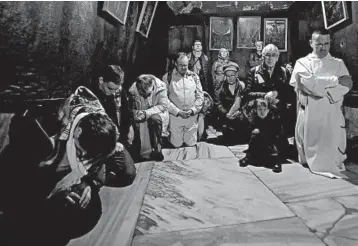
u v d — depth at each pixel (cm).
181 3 619
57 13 227
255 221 230
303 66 362
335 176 333
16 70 179
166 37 634
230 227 220
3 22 164
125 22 411
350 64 397
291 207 255
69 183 201
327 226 218
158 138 417
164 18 629
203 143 538
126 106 391
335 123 349
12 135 167
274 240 199
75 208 197
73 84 265
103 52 354
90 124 227
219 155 453
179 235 208
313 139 357
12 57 174
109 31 365
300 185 312
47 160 192
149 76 424
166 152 474
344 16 388
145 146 426
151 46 628
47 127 210
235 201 271
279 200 272
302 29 595
